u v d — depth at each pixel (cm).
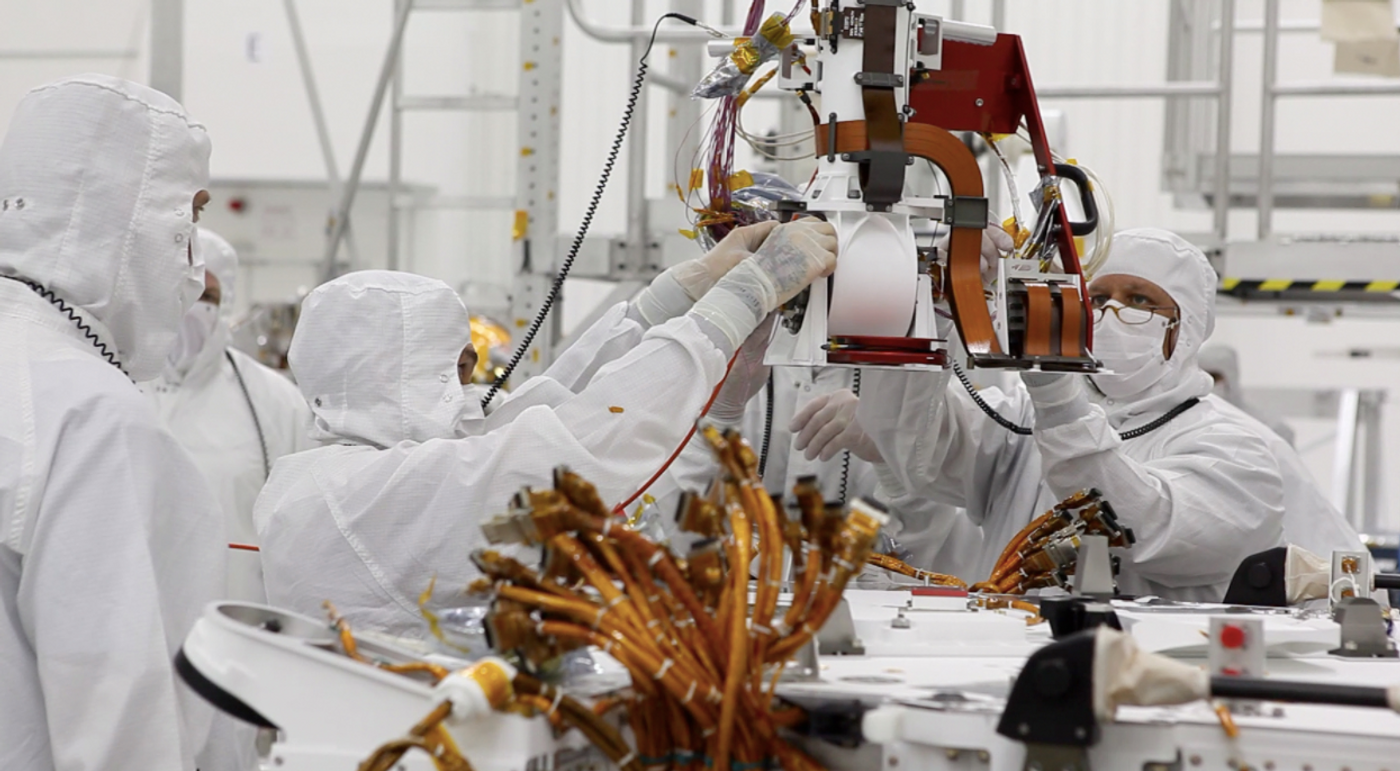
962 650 144
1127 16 526
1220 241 365
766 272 170
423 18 631
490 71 626
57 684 155
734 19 406
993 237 184
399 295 181
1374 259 355
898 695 114
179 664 115
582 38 549
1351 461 556
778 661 111
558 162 359
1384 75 348
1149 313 246
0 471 157
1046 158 181
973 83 185
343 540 167
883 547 226
